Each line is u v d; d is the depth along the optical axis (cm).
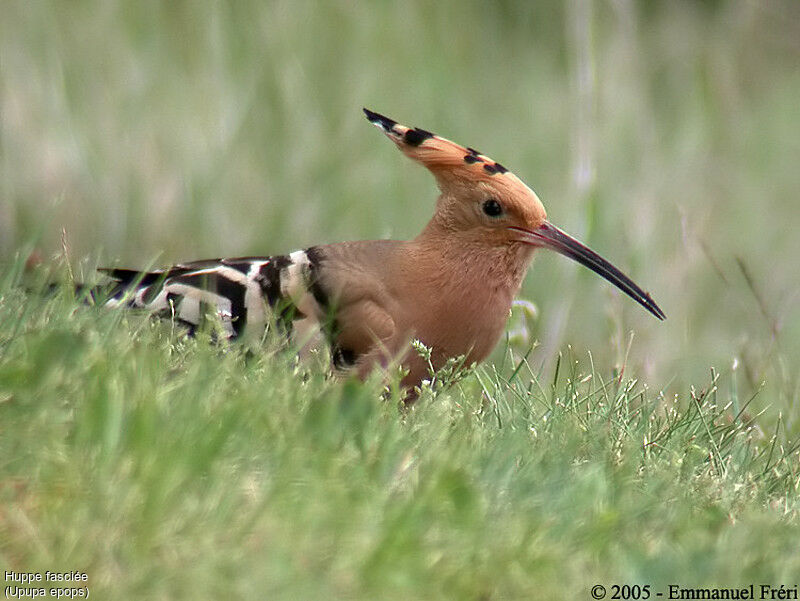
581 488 633
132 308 823
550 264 1370
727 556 589
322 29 1647
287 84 1529
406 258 866
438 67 1756
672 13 2219
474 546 560
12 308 744
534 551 567
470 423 722
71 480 560
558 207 1686
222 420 607
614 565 578
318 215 1488
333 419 650
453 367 841
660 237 1584
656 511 641
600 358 1232
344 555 545
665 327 1338
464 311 863
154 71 1479
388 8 1741
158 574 518
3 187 1343
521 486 629
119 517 539
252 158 1480
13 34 1414
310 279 856
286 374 717
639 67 1914
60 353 641
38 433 592
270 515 560
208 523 546
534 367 1158
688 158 1930
